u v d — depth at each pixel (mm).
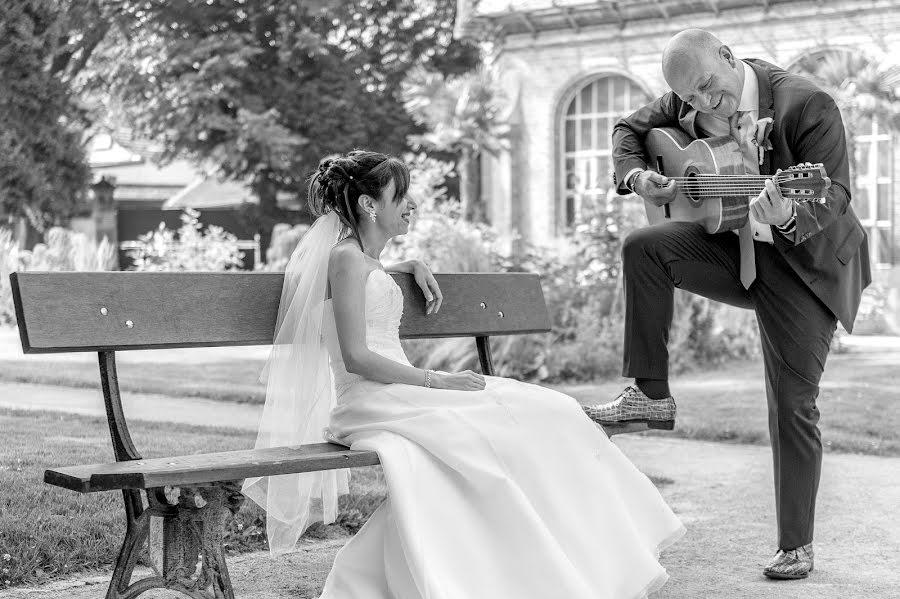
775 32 19781
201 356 14086
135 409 8781
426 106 23016
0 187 21406
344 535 5004
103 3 23109
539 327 5000
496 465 3643
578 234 13445
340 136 27266
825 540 5027
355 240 4000
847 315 4414
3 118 21125
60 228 22062
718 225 4363
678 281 4539
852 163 17344
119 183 37688
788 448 4391
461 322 4645
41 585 4062
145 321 3576
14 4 20703
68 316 3395
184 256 19422
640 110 4773
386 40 28875
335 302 3861
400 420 3682
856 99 17688
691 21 20688
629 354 4504
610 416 4473
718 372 12672
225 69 25516
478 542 3549
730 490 6207
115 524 4707
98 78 25156
